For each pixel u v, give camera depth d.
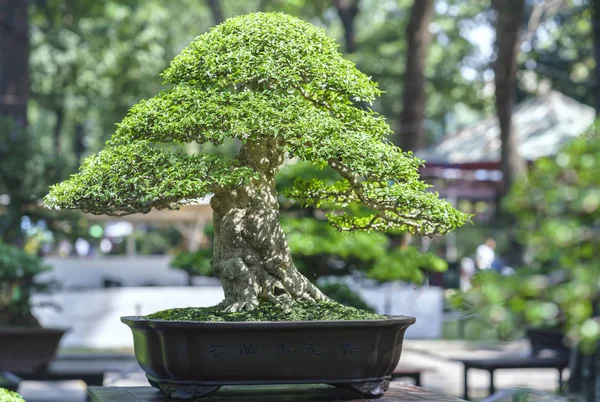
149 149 5.14
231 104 5.20
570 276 3.33
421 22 21.67
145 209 5.24
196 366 4.80
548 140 22.34
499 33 18.72
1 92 18.98
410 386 5.72
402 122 21.91
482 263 17.78
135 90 30.41
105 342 19.02
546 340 12.80
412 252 11.50
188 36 36.28
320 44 5.48
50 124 36.81
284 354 4.83
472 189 25.03
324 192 5.94
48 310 18.92
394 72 31.88
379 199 5.26
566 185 3.33
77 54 28.97
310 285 5.51
